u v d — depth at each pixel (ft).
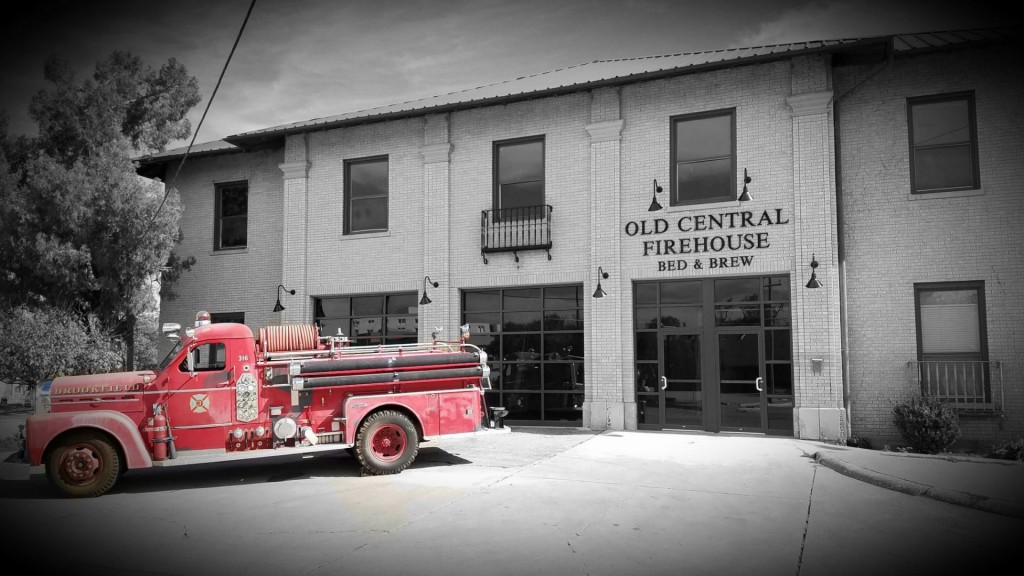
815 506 25.09
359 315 55.16
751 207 43.78
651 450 37.45
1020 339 38.86
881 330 41.50
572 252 48.34
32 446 27.86
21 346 43.91
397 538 21.40
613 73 50.01
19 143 53.47
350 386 32.19
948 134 41.45
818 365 41.11
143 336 64.34
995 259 39.68
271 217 59.88
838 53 42.24
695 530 21.97
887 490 27.76
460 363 34.30
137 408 29.81
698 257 44.83
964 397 39.65
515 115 50.85
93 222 51.29
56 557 20.03
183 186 63.52
